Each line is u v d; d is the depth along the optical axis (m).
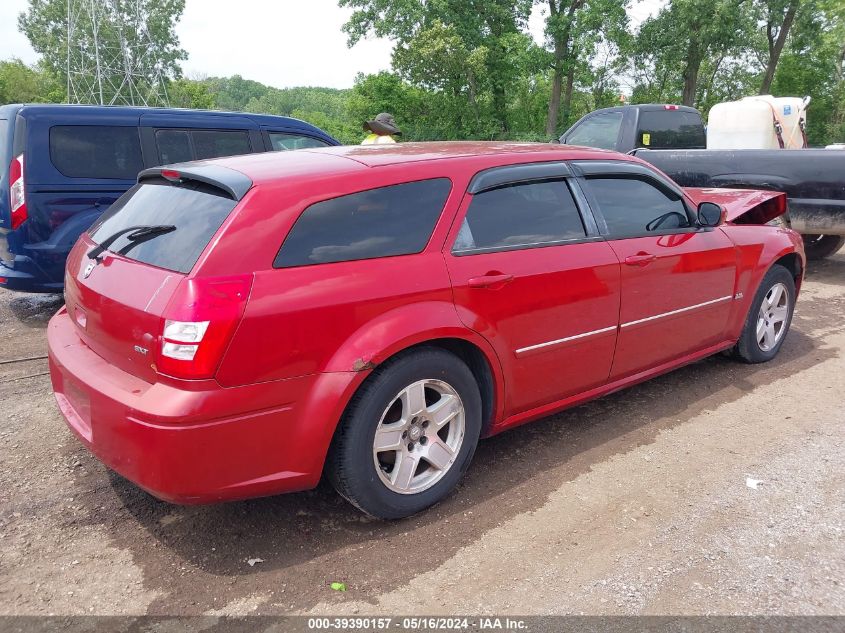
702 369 4.97
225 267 2.48
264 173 2.79
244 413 2.48
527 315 3.27
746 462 3.53
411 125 39.75
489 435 3.38
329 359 2.64
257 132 7.45
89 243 3.20
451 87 36.06
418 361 2.87
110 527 2.98
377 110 39.69
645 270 3.82
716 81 41.72
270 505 3.16
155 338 2.42
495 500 3.19
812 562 2.68
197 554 2.79
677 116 9.68
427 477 3.05
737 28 32.16
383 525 2.99
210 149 7.04
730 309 4.57
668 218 4.13
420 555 2.76
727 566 2.66
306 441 2.62
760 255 4.70
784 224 7.11
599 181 3.80
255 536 2.91
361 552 2.79
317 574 2.65
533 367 3.38
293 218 2.65
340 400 2.64
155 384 2.48
